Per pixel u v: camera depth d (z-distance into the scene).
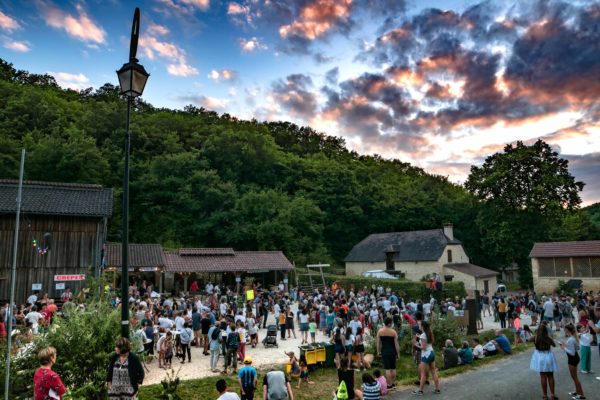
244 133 61.31
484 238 53.25
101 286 12.08
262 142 61.78
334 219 60.09
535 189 47.19
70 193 27.14
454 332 18.39
